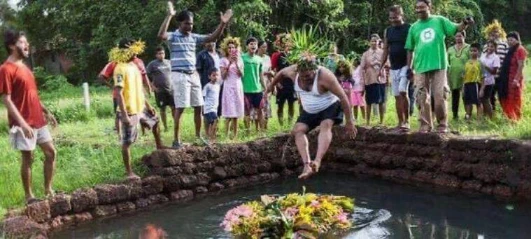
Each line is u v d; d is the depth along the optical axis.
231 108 9.98
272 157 10.04
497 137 8.55
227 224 7.00
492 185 8.33
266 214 6.98
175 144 9.02
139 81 8.08
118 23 23.70
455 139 8.77
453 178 8.80
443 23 8.66
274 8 21.72
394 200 8.19
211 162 9.23
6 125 13.36
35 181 8.14
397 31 9.15
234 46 10.02
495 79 10.50
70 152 9.62
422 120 9.29
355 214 7.48
